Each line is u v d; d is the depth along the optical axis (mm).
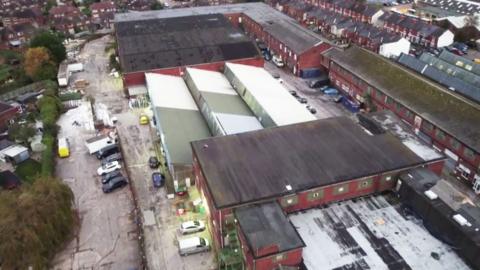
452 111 52344
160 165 53000
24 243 35656
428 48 98625
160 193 47969
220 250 36500
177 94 65000
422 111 55000
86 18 121688
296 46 81625
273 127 47438
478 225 33281
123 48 78125
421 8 130250
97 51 99250
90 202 46938
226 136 45500
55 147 57438
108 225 43469
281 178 38500
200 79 67750
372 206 39156
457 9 123562
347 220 37281
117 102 71312
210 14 101375
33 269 35875
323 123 48188
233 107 58906
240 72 70125
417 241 34688
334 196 39312
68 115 66938
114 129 62094
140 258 39219
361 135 45719
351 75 69562
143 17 104500
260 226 33406
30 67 79125
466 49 97375
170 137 51625
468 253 32312
